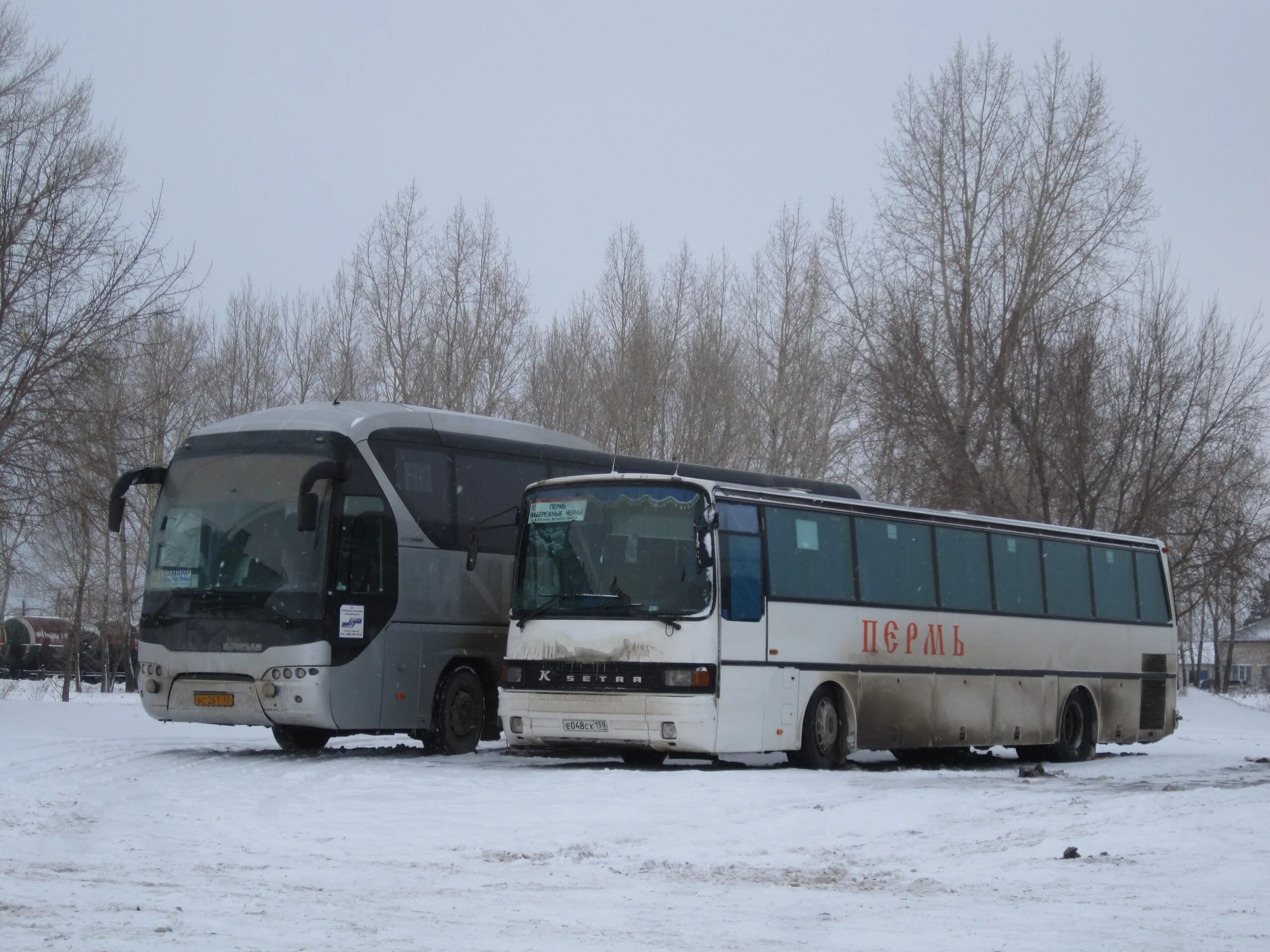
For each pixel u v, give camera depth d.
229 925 8.06
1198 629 95.94
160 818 13.12
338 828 12.84
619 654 17.91
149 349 43.12
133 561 55.22
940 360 42.66
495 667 21.22
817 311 55.84
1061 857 11.55
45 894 9.00
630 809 14.35
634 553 18.30
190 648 19.09
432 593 20.14
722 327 56.50
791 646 19.00
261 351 56.44
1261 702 71.31
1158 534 40.16
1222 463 40.44
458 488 20.77
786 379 55.50
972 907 9.28
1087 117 44.28
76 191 28.09
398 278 54.47
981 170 44.69
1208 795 15.00
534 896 9.55
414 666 19.84
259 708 18.67
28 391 27.41
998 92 45.09
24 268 27.34
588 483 18.88
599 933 8.19
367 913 8.70
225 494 19.47
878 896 9.73
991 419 41.09
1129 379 40.81
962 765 23.69
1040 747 24.66
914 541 21.59
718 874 10.70
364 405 20.38
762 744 18.39
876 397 42.25
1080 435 40.06
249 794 15.02
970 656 22.23
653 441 54.44
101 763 17.56
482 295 54.50
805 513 19.72
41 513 28.55
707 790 15.72
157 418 41.16
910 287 44.22
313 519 18.44
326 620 18.72
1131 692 25.72
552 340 56.81
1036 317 41.88
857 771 19.09
